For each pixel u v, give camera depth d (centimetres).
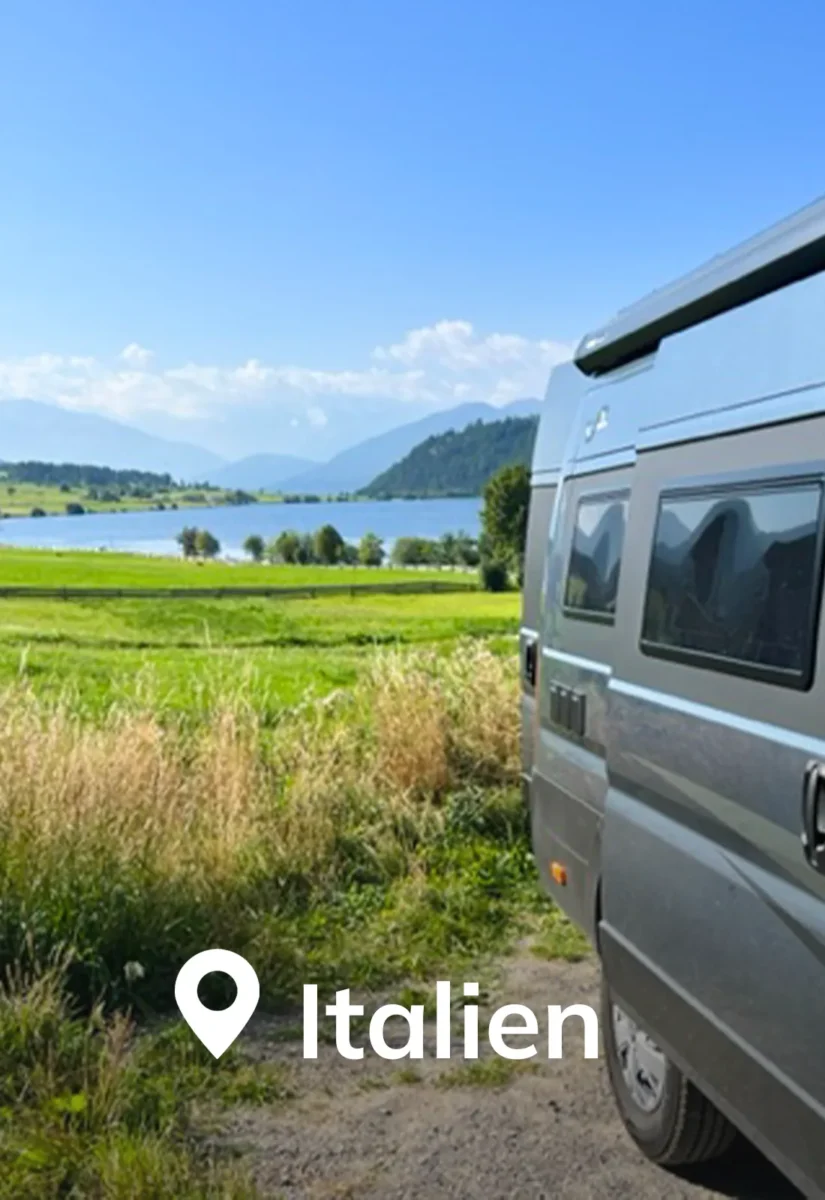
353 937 685
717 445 355
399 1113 485
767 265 325
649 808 386
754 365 338
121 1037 513
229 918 662
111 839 675
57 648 2933
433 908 731
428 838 859
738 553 333
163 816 734
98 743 776
